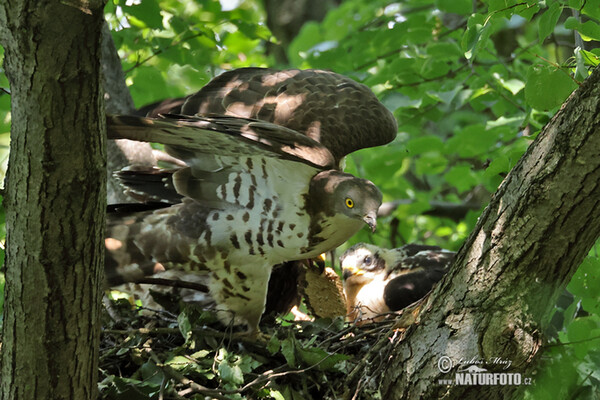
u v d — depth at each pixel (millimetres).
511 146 13727
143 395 8656
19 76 6383
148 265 9773
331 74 11180
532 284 7793
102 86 6629
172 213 9688
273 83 10672
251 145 8766
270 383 8992
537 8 9516
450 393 8094
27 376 7422
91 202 6906
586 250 7723
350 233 9414
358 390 8688
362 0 19188
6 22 6168
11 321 7293
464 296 8031
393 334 9141
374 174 15805
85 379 7594
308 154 8906
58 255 7004
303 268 11336
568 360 8664
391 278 12133
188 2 15367
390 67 14406
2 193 6949
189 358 9094
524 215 7637
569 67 9555
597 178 7289
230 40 16094
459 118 17953
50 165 6668
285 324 11852
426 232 18203
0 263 9078
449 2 14570
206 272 9742
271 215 9312
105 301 10031
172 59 13477
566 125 7398
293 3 21688
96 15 6199
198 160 9391
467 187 16453
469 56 9180
